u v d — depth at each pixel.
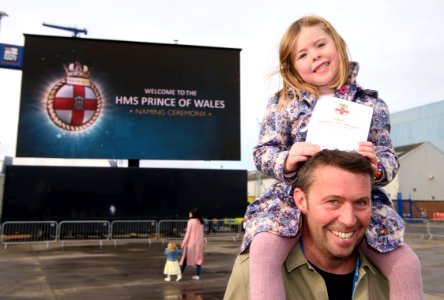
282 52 1.71
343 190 1.23
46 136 18.62
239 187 19.98
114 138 19.23
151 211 18.77
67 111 18.94
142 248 14.57
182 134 19.89
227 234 19.58
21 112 18.53
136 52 19.94
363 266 1.39
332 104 1.49
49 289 7.41
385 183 1.46
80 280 8.32
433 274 8.83
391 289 1.39
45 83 18.94
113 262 10.99
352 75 1.64
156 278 8.59
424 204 36.75
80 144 18.89
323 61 1.58
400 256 1.40
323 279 1.37
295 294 1.37
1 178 23.47
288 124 1.59
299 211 1.42
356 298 1.35
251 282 1.34
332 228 1.25
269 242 1.36
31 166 17.80
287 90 1.66
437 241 16.73
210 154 20.02
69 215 17.84
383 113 1.60
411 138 55.75
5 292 7.14
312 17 1.68
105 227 17.95
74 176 18.19
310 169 1.29
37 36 19.09
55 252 13.31
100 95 19.38
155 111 19.78
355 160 1.25
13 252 13.32
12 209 17.33
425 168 41.69
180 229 18.70
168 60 20.20
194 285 7.88
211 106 20.33
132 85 19.72
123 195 18.58
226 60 20.77
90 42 19.56
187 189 19.38
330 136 1.45
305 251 1.42
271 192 1.53
